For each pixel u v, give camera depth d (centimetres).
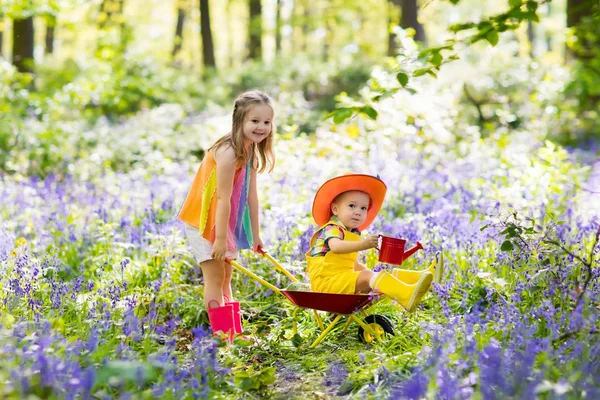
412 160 999
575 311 405
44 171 1188
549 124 1450
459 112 1507
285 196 773
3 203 848
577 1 1434
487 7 4253
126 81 1953
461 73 1736
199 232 489
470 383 348
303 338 500
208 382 400
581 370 355
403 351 455
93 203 855
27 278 537
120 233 716
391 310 529
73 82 1878
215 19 4281
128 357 402
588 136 1401
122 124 1703
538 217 629
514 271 527
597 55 1451
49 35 3027
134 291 561
